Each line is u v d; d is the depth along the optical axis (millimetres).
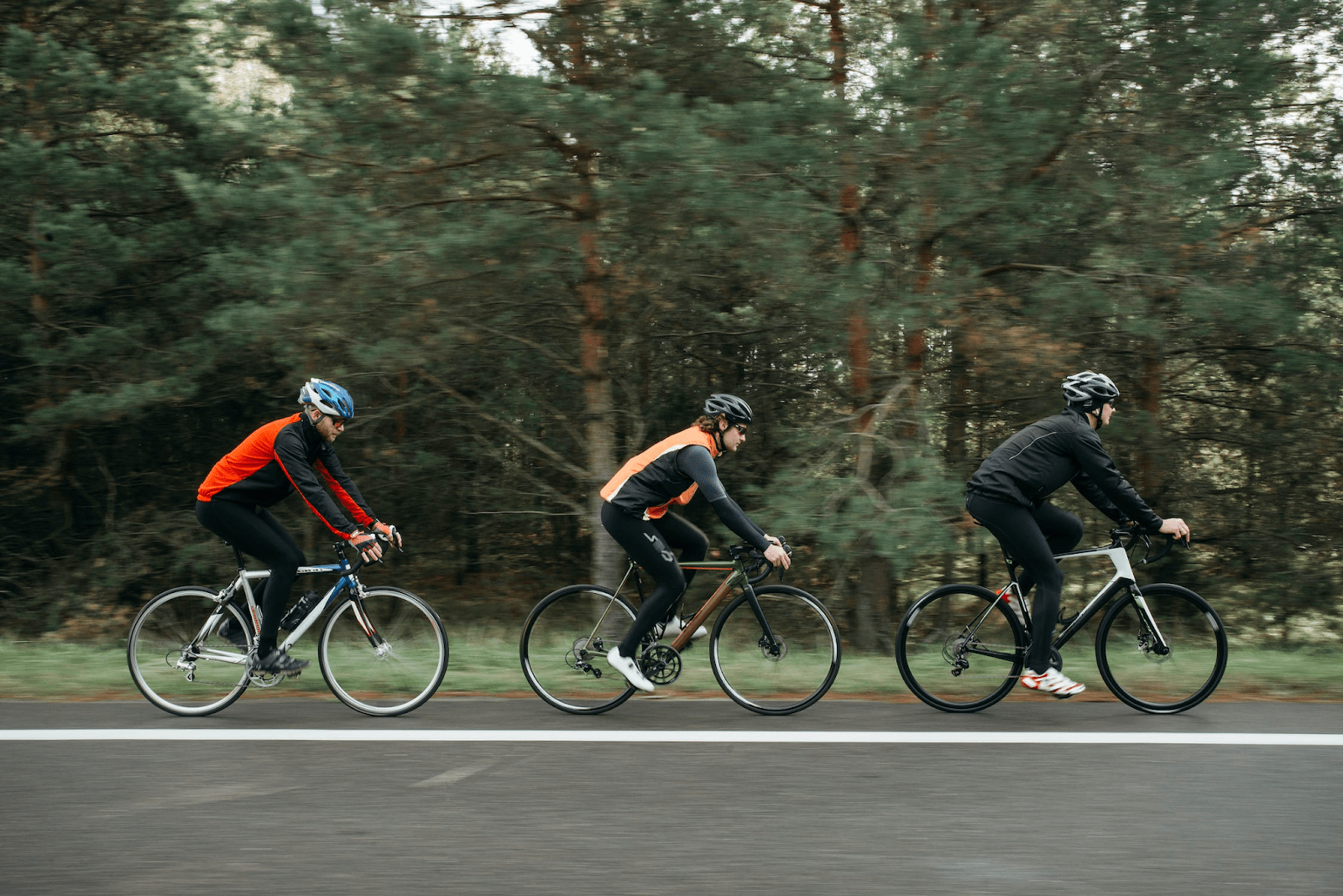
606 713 5230
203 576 12484
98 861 3291
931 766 4230
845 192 8273
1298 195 10078
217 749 4504
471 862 3271
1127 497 5125
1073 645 6199
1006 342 8031
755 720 5055
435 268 7902
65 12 11164
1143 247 8391
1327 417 11188
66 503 13016
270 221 8477
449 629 9305
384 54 7359
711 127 7410
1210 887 3082
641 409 11570
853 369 9250
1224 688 5605
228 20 8016
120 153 11141
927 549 7547
